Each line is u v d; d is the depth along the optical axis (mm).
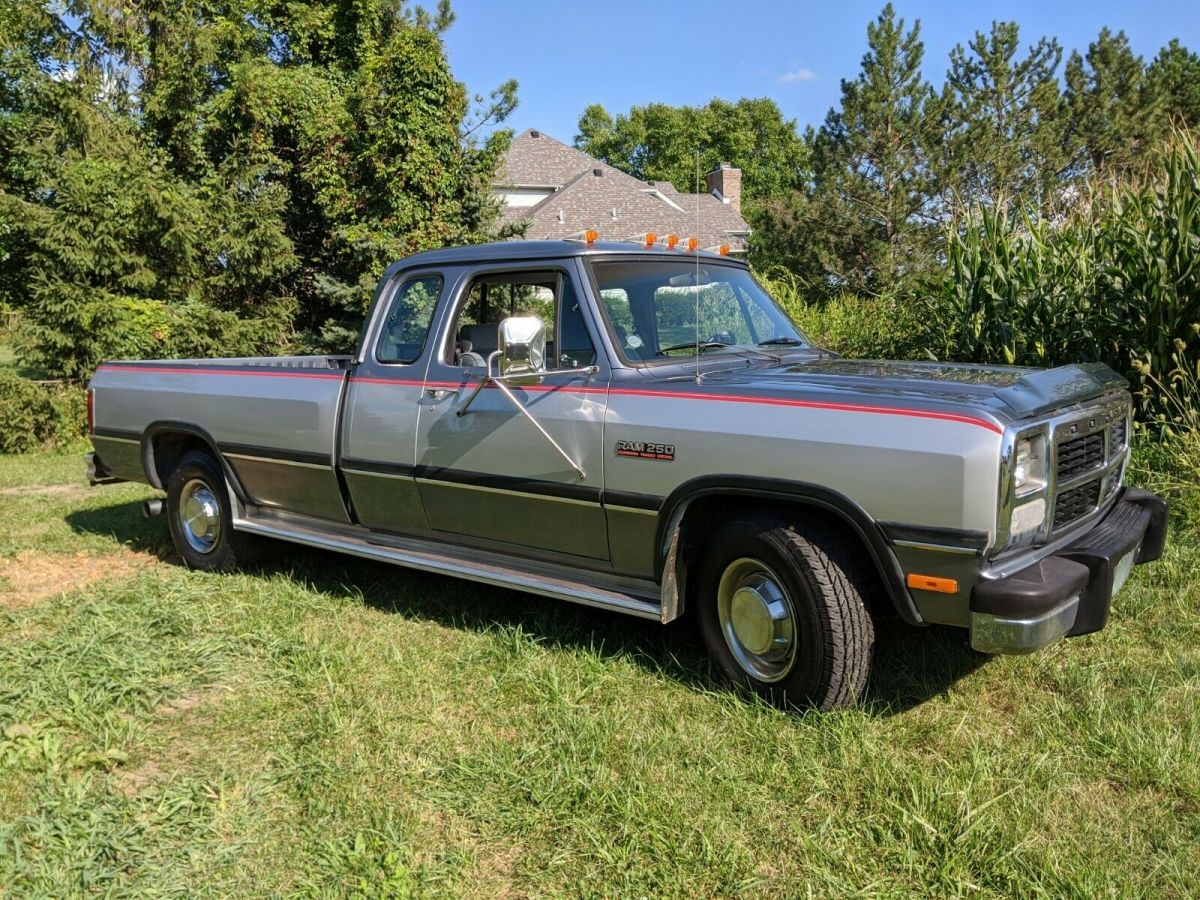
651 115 54562
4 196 13648
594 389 4082
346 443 5023
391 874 2740
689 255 4777
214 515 5918
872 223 21578
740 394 3688
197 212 14680
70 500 8625
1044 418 3371
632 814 2984
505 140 17219
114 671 4129
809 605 3520
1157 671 3943
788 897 2631
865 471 3330
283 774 3324
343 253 16688
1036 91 23312
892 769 3195
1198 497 5547
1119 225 6762
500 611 4930
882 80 21594
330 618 4922
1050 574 3248
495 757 3396
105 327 12789
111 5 16844
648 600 3973
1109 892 2562
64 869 2775
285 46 18766
